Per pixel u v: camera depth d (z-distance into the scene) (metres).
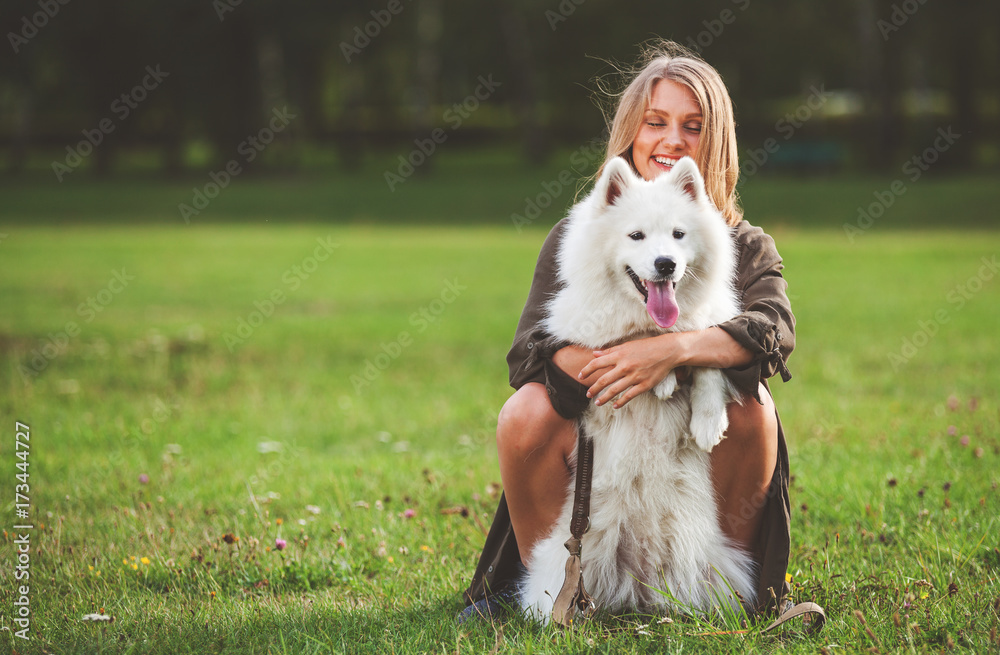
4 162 56.34
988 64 49.19
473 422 8.77
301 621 4.28
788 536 4.13
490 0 47.50
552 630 4.02
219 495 6.49
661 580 4.28
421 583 4.85
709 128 4.71
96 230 27.50
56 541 5.42
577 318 4.32
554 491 4.29
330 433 8.61
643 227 4.29
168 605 4.57
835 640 3.90
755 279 4.44
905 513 5.52
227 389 10.26
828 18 46.34
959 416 7.83
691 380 4.22
